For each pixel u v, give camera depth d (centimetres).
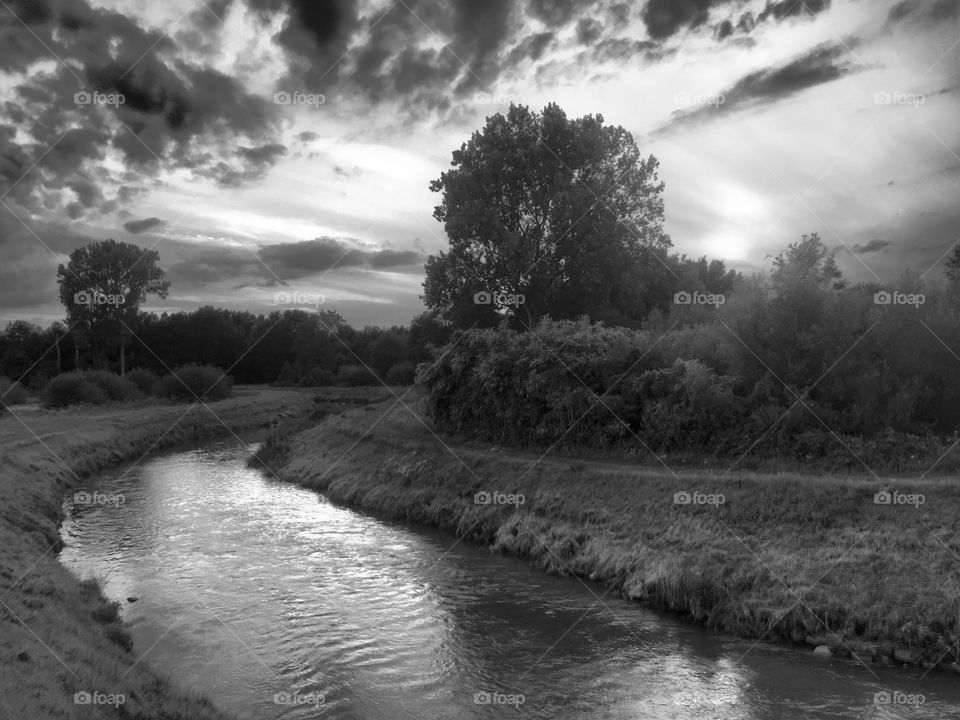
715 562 1772
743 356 2558
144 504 3147
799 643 1488
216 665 1498
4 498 2495
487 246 4366
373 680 1423
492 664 1484
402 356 9838
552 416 2992
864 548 1623
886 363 2328
